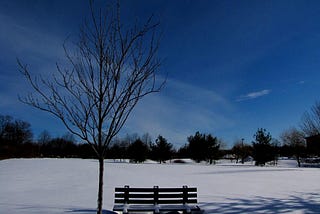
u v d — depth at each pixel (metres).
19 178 18.81
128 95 5.25
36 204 9.70
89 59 5.23
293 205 9.48
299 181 17.42
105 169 27.36
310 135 33.94
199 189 13.80
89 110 5.22
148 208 8.07
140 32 5.36
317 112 32.22
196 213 7.92
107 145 5.19
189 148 59.53
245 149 63.56
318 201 10.18
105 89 5.17
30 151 75.25
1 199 10.81
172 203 8.55
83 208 9.03
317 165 47.03
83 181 16.94
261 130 46.50
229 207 9.23
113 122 5.20
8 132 83.44
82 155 74.81
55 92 5.17
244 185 15.45
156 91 5.53
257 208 9.05
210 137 57.38
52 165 32.28
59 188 13.90
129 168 30.66
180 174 23.36
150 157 59.19
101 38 5.20
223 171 27.12
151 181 17.48
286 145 61.94
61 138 88.12
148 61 5.42
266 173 24.14
